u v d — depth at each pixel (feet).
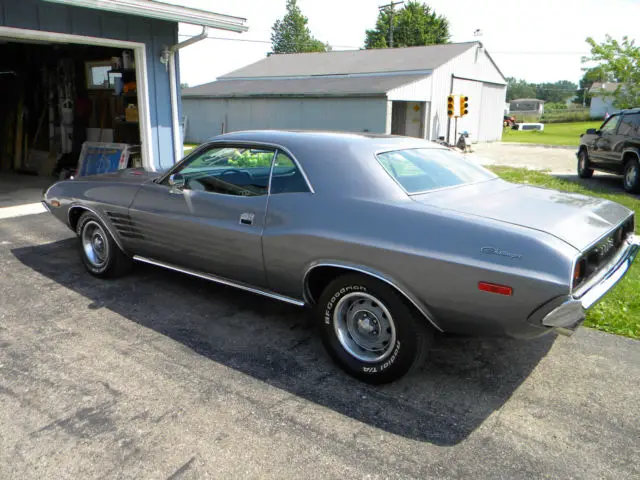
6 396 9.68
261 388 10.18
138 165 33.50
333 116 81.35
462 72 98.12
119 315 13.55
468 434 8.84
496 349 11.97
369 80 88.53
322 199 10.68
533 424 9.14
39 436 8.56
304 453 8.27
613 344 12.27
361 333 10.55
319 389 10.19
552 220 9.37
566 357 11.61
